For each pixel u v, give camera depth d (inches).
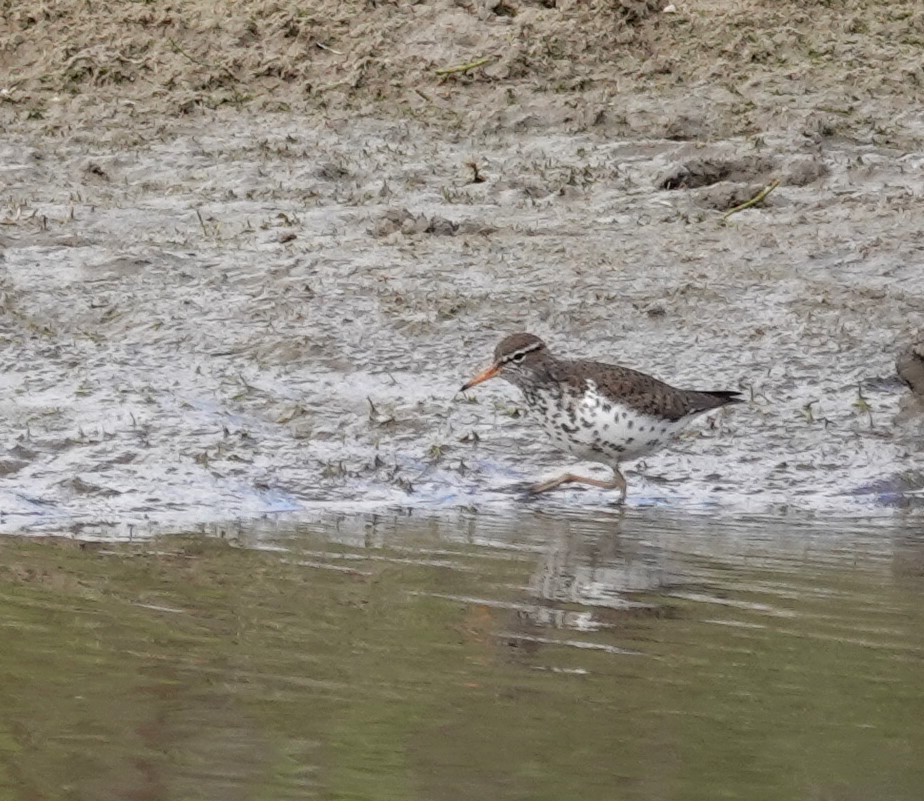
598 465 656.4
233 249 815.7
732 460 666.2
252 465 627.5
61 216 855.7
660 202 895.1
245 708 402.0
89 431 634.2
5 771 361.4
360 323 740.0
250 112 1010.7
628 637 466.6
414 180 924.0
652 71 1051.3
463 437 663.1
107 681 417.7
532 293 774.5
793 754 381.1
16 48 1049.5
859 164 940.0
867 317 765.3
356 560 537.0
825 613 493.4
